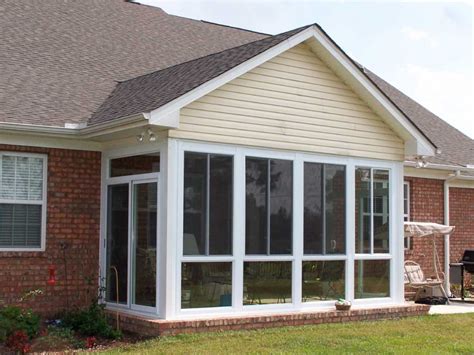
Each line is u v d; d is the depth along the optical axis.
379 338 11.47
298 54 13.34
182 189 11.76
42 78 14.74
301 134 13.30
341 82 13.95
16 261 12.67
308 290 13.28
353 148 14.08
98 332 11.62
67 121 13.16
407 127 14.55
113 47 17.41
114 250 13.20
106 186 13.48
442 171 19.44
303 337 11.33
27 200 13.00
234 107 12.41
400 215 14.85
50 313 12.94
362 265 14.18
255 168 12.69
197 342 10.67
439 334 12.09
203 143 12.03
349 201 13.98
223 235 12.20
